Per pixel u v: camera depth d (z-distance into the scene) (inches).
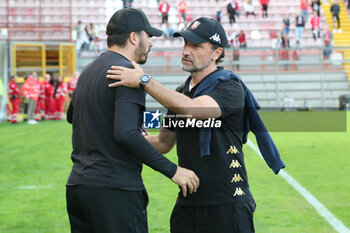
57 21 2891.2
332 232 536.4
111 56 313.6
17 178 843.4
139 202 308.3
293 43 3031.5
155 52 2439.7
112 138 303.4
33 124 1764.3
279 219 586.2
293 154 1075.3
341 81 2628.0
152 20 3078.2
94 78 309.6
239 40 2751.0
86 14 2992.1
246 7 3112.7
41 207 655.8
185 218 332.2
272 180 805.2
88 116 308.2
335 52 2620.6
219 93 313.4
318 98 2628.0
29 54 2146.9
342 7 3230.8
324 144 1228.5
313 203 657.0
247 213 330.0
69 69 2298.2
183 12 3004.4
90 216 302.5
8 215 617.0
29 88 1784.0
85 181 302.0
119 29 315.3
